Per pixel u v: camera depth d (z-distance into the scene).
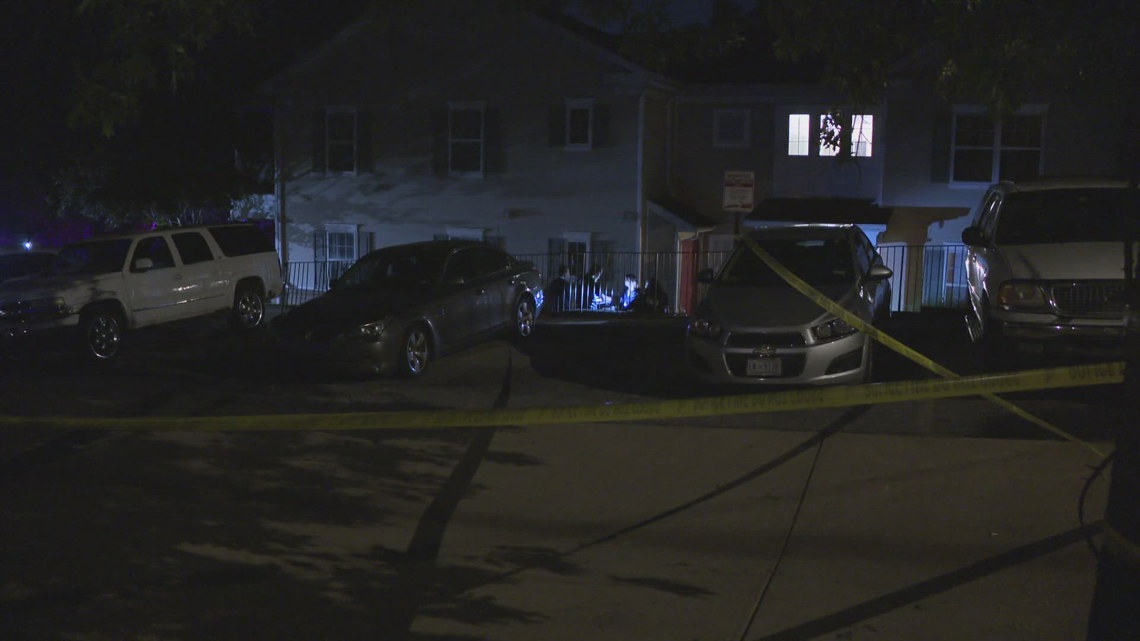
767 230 10.77
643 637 4.72
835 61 6.57
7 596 5.38
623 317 18.95
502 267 13.11
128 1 5.92
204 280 14.86
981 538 5.68
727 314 9.33
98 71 6.00
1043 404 8.70
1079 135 20.12
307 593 5.35
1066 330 8.53
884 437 7.77
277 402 9.93
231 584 5.48
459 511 6.56
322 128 25.69
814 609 4.92
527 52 23.45
